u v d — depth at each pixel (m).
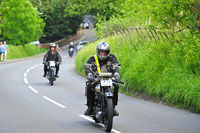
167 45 26.75
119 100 23.53
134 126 15.25
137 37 37.62
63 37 146.12
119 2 70.44
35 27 94.81
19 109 19.41
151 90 23.59
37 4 133.00
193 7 24.17
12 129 14.48
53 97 24.58
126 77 27.92
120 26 58.00
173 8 24.97
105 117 14.37
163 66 25.53
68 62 71.44
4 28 92.06
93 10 91.44
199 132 14.13
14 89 28.75
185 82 20.98
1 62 63.84
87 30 184.62
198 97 18.98
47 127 14.95
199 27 24.28
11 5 90.06
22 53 91.94
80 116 17.64
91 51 47.22
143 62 28.06
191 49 22.58
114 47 40.62
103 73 14.50
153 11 26.31
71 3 94.62
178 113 18.52
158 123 15.91
